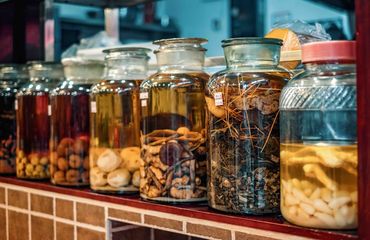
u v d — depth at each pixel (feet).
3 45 6.61
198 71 3.93
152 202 3.83
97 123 4.31
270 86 3.30
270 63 3.44
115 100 4.23
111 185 4.21
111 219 4.17
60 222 4.66
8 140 5.45
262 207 3.27
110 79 4.36
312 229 2.91
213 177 3.46
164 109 3.74
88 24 8.52
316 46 2.98
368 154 2.68
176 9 10.75
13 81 5.62
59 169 4.68
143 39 10.11
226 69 3.53
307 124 2.94
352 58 2.92
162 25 10.53
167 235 4.65
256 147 3.27
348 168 2.82
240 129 3.29
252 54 3.40
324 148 2.85
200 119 3.76
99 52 5.79
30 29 6.48
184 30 10.98
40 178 5.06
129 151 4.21
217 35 10.85
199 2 10.89
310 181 2.89
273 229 3.09
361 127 2.70
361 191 2.71
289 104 3.04
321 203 2.86
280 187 3.20
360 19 2.68
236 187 3.31
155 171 3.79
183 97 3.72
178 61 3.89
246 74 3.35
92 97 4.37
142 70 4.43
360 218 2.72
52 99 4.79
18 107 5.20
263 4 10.00
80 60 4.86
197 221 3.52
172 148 3.71
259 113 3.27
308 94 2.95
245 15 10.36
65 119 4.67
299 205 2.94
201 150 3.75
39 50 6.42
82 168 4.62
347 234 2.80
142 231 4.46
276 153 3.30
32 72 5.30
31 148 5.08
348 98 2.85
